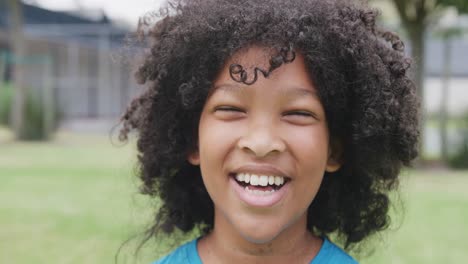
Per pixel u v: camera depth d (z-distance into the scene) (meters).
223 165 1.74
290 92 1.70
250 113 1.70
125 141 2.67
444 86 14.07
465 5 10.81
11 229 5.95
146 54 2.13
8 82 21.91
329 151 1.96
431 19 11.88
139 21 2.21
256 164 1.69
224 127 1.73
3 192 8.14
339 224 2.24
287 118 1.72
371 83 1.89
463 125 13.30
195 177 2.21
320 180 1.80
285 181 1.74
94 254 5.03
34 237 5.61
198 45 1.83
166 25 2.02
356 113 1.91
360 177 2.13
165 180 2.22
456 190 8.91
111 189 8.35
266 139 1.67
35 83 23.12
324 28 1.81
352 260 1.98
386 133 1.94
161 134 2.10
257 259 1.88
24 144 16.11
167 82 2.00
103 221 6.18
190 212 2.26
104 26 23.59
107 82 25.12
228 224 1.88
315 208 2.20
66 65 25.39
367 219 2.25
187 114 2.00
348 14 1.91
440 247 5.35
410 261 4.89
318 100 1.76
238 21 1.75
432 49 24.09
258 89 1.68
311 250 1.96
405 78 2.00
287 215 1.74
